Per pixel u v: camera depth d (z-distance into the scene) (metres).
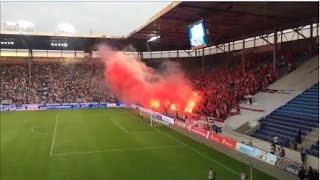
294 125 27.81
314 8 31.14
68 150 28.53
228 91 42.75
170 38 54.81
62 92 68.81
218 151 27.83
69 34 59.03
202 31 31.69
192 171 22.31
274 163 21.59
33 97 66.19
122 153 27.44
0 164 24.19
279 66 42.09
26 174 21.83
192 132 34.88
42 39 61.09
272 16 35.09
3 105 61.91
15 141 32.38
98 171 22.47
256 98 36.94
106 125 42.50
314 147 22.94
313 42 41.38
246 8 31.53
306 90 32.69
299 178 19.81
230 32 45.72
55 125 42.47
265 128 29.70
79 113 56.12
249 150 24.25
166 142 31.61
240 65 50.19
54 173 22.05
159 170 22.61
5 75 70.38
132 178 20.98
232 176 21.06
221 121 35.03
